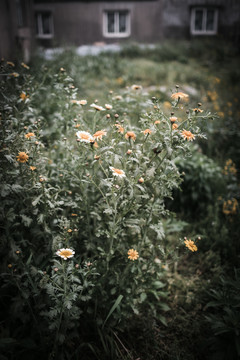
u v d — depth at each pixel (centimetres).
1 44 741
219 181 370
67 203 211
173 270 286
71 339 212
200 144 467
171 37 1631
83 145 205
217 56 1316
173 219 322
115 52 1264
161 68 1038
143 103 284
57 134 270
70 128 254
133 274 215
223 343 213
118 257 219
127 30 1636
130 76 930
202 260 298
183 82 848
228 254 301
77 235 225
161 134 185
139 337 226
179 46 1432
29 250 205
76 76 543
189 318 245
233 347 207
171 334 234
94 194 248
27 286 195
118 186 189
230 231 322
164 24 1619
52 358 189
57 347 189
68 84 258
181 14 1606
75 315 184
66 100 265
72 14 1580
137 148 199
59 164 249
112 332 216
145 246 219
